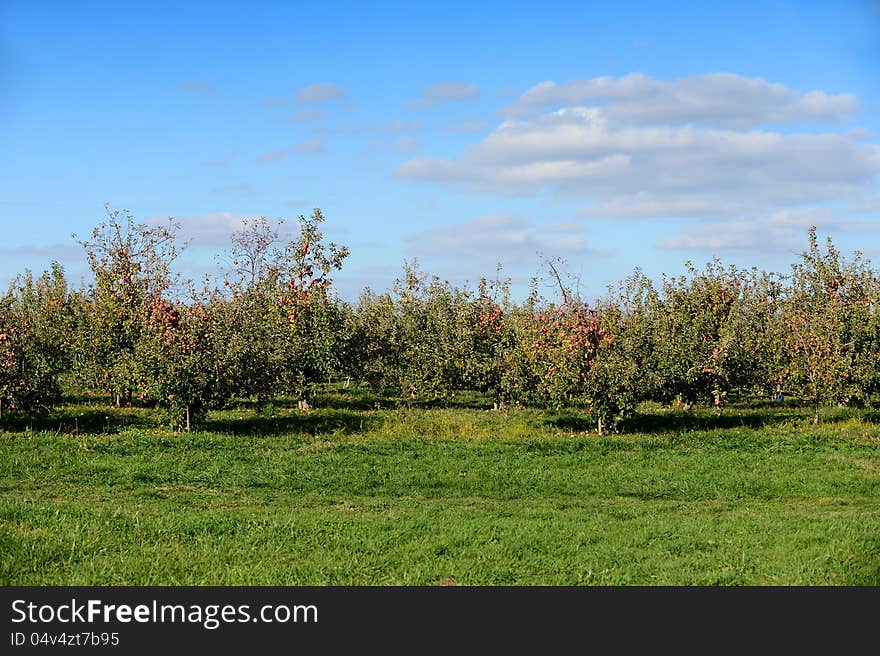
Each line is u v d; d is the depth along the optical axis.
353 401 32.25
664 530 13.60
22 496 15.50
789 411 29.77
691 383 27.27
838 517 14.66
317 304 30.09
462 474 18.47
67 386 31.69
